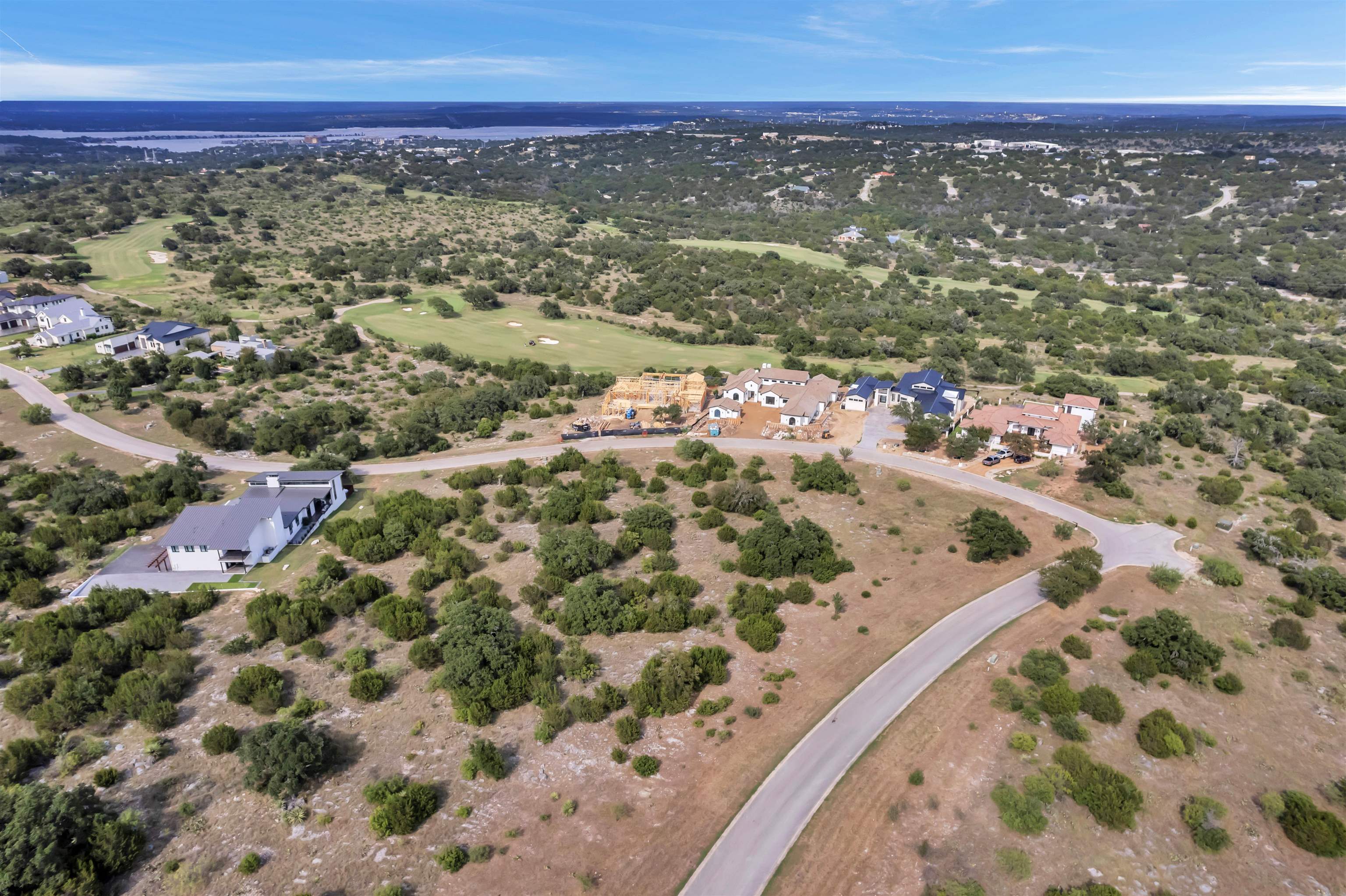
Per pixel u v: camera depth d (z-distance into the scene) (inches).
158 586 2859.3
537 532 3294.8
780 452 4185.5
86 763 1939.0
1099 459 3725.4
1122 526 3348.9
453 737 2069.4
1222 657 2380.7
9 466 3816.4
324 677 2303.2
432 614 2664.9
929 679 2322.8
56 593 2780.5
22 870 1507.1
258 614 2532.0
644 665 2388.0
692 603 2753.4
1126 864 1722.4
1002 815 1823.3
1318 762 2038.6
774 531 3031.5
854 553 3115.2
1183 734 2054.6
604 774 1950.1
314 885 1619.1
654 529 3181.6
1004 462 4015.8
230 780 1897.1
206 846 1702.8
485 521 3255.4
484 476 3757.4
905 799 1881.2
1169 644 2394.2
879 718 2158.0
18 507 3412.9
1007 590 2829.7
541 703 2175.2
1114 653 2450.8
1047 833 1790.1
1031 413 4379.9
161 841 1713.8
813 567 2938.0
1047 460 4008.4
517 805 1844.2
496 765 1911.9
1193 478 3858.3
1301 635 2500.0
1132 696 2263.8
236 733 2006.6
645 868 1684.3
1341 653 2485.2
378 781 1904.5
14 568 2842.0
